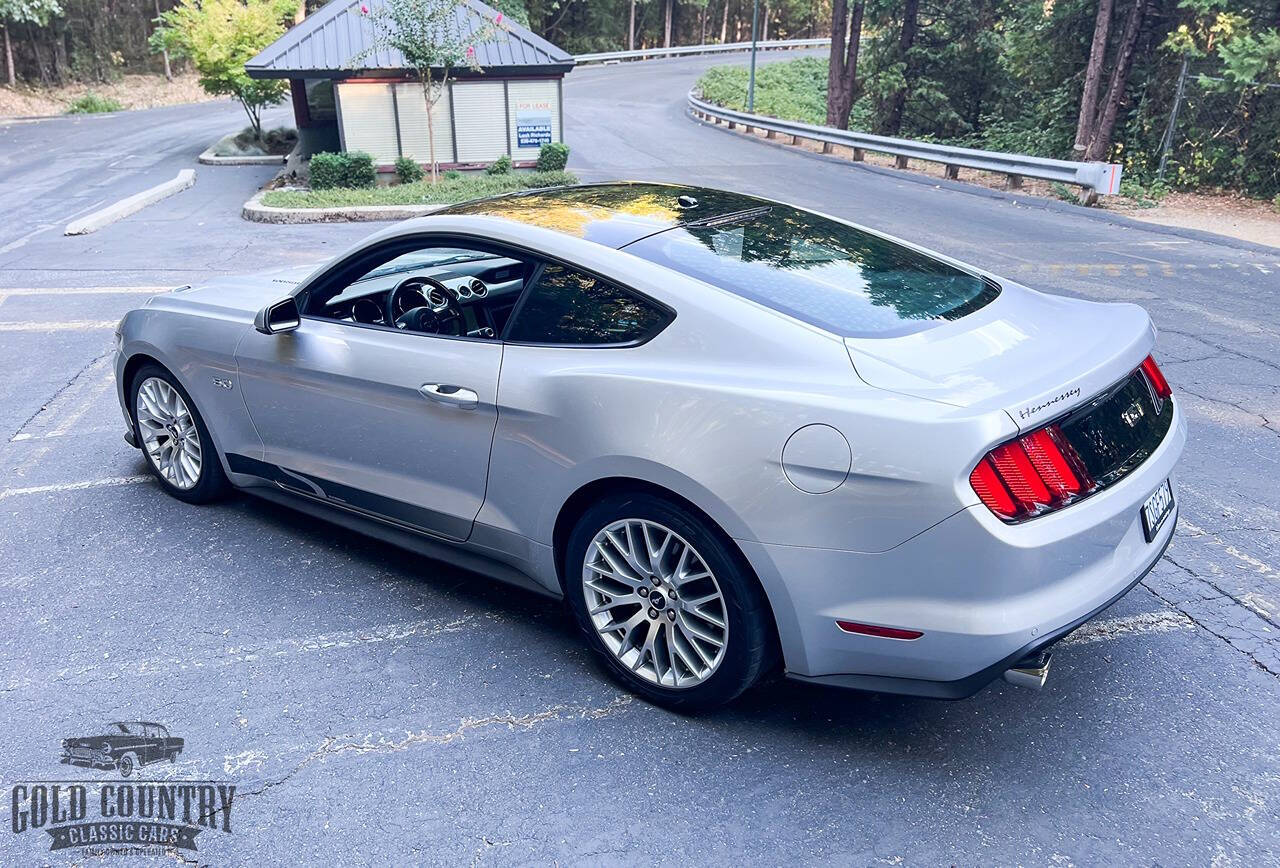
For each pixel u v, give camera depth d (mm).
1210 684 3133
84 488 4734
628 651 3072
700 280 2928
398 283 3562
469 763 2787
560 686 3160
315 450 3811
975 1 30062
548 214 3408
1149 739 2859
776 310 2822
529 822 2551
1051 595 2484
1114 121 19312
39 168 21797
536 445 3053
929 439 2387
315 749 2852
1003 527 2367
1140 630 3465
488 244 3285
